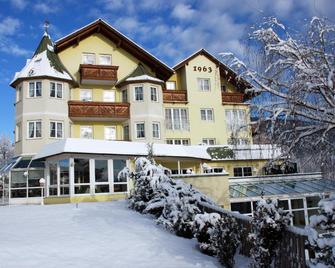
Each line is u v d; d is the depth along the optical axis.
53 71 31.36
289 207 24.02
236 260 10.75
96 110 32.47
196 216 11.09
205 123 37.50
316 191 24.53
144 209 15.65
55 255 9.38
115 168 23.55
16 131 31.20
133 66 36.41
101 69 33.78
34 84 30.89
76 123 33.28
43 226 12.73
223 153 31.86
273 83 12.45
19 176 27.89
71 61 34.53
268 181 25.73
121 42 35.84
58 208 16.80
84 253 9.73
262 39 12.64
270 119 12.55
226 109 38.41
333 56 11.73
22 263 8.55
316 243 6.95
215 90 38.47
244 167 32.47
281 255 9.16
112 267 8.76
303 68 11.41
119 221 13.83
